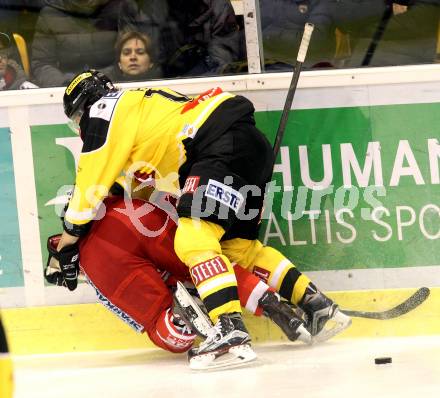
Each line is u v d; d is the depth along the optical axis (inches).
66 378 466.0
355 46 561.0
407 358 453.4
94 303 550.6
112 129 484.1
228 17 551.2
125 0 560.7
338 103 545.3
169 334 492.4
